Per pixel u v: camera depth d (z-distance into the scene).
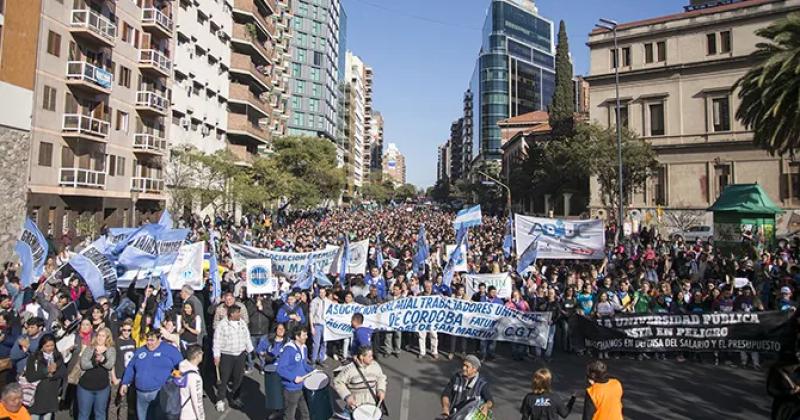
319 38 109.19
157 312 10.17
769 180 43.84
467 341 13.58
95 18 31.97
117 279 11.67
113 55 34.72
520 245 18.81
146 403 7.45
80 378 7.61
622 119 51.06
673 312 12.58
